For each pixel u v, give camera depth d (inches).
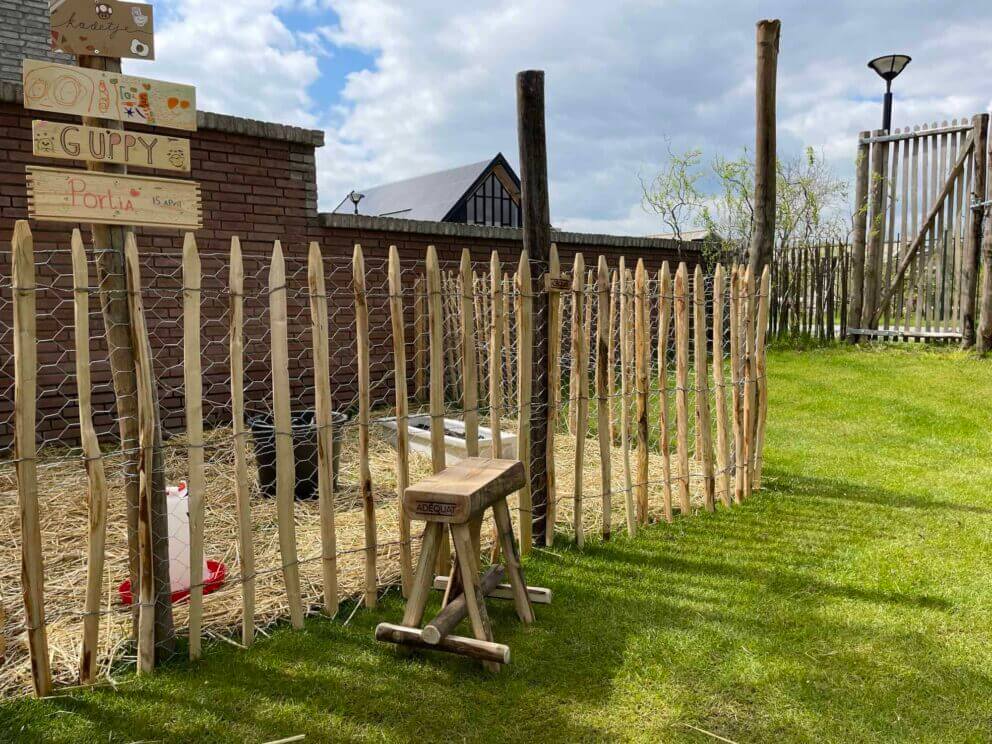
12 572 141.1
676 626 120.4
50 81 94.2
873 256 422.6
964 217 386.0
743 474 189.5
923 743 90.1
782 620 122.0
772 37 212.4
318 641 116.3
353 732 93.4
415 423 269.1
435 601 132.4
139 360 102.2
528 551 154.6
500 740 91.7
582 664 108.9
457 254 339.9
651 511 183.3
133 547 107.8
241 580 113.2
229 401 277.6
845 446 240.5
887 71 410.3
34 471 97.1
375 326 315.6
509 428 267.4
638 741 91.4
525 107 148.9
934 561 145.8
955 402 285.1
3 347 233.1
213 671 107.1
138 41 101.2
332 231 300.5
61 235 237.6
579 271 154.3
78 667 106.6
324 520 122.3
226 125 264.4
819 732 92.7
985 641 114.1
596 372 158.2
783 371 363.6
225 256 271.6
